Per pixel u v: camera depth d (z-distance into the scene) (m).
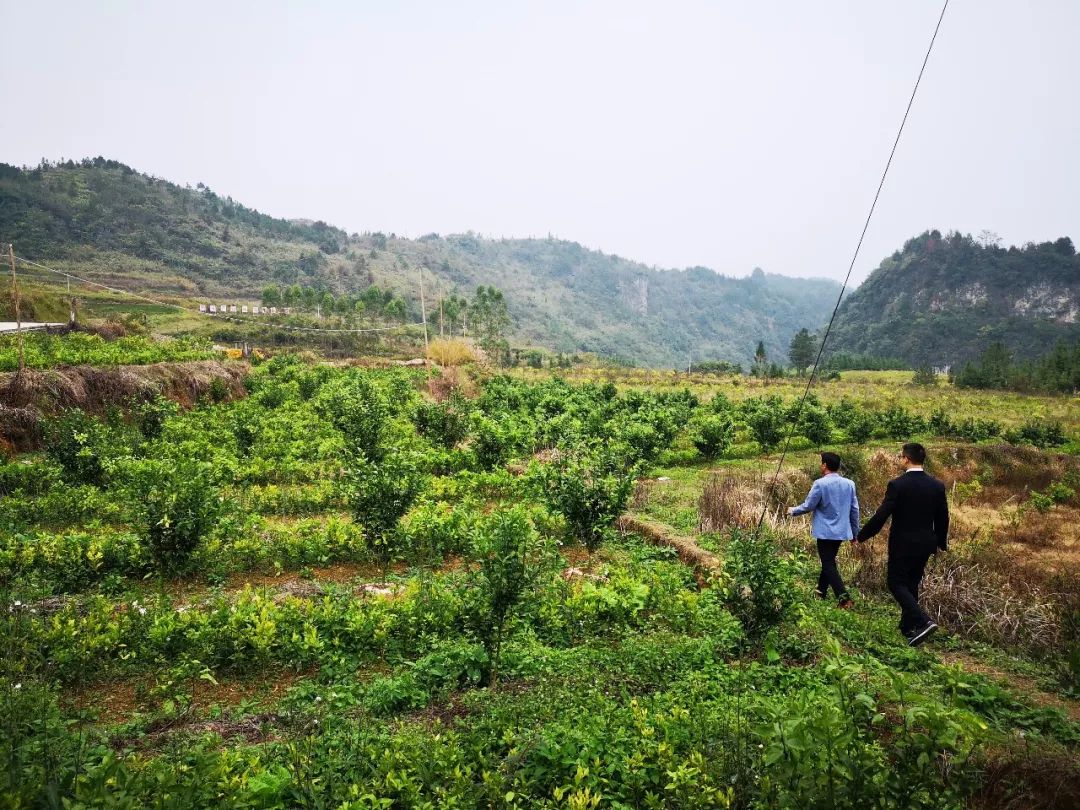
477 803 3.84
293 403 25.31
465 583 7.04
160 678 5.56
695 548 9.30
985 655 6.51
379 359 55.62
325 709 4.93
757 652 6.31
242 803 3.43
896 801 3.18
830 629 6.65
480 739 4.41
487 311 89.62
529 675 5.67
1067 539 11.30
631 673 5.69
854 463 15.74
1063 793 4.17
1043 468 17.81
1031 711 5.12
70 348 23.64
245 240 177.88
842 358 112.88
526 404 26.81
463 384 38.91
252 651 5.94
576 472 9.71
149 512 7.88
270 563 8.75
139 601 6.57
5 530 9.22
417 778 3.93
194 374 24.89
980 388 64.44
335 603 6.84
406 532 9.04
